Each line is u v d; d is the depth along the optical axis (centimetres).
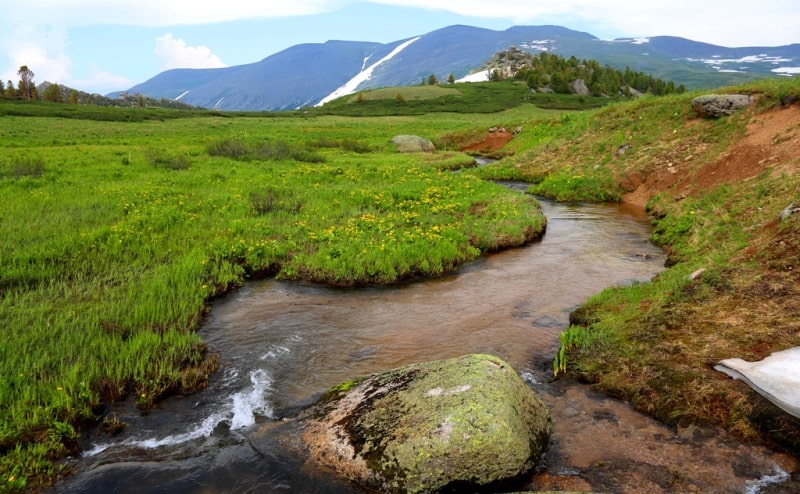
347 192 1881
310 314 941
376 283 1103
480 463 473
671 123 2358
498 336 844
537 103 10312
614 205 2009
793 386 555
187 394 667
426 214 1593
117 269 1066
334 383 702
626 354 715
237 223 1405
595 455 532
